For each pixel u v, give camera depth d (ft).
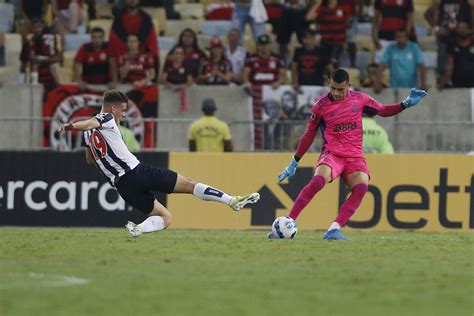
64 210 180.45
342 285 84.69
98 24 249.75
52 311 69.56
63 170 180.65
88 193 179.93
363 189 133.49
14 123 212.43
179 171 179.42
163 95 220.84
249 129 207.31
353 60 235.81
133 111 220.02
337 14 229.25
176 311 70.28
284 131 206.18
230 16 251.39
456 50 226.17
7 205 181.88
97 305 72.74
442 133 203.21
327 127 133.18
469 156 174.70
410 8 234.38
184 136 209.05
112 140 125.08
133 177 126.00
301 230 173.27
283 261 103.09
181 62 222.28
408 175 175.01
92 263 100.01
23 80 232.32
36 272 92.17
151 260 103.40
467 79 226.38
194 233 157.99
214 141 197.77
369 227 174.70
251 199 127.85
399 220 174.81
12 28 252.01
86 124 122.52
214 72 223.92
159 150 198.90
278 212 176.86
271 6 235.20
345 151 133.18
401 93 223.10
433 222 174.70
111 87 219.61
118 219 179.01
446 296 78.74
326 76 224.74
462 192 174.60
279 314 69.10
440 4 232.73
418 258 108.17
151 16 246.47
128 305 72.90
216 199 127.24
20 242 127.24
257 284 84.94
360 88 223.10
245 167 177.99
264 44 222.28
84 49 222.69
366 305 73.61
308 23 232.53
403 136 204.33
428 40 246.47
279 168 177.47
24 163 181.68
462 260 106.63
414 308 72.28
